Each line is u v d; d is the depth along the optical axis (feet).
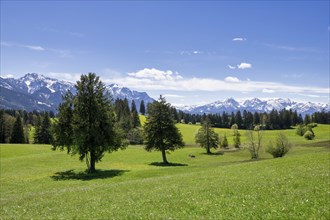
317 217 49.49
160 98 303.48
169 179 130.41
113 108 223.92
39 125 586.45
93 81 213.46
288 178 92.84
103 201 90.74
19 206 98.89
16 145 411.34
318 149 364.99
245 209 59.67
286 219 50.42
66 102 216.54
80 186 155.43
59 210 84.48
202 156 383.65
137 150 420.36
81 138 204.33
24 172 218.38
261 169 128.47
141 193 97.81
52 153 337.31
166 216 60.85
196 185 101.04
